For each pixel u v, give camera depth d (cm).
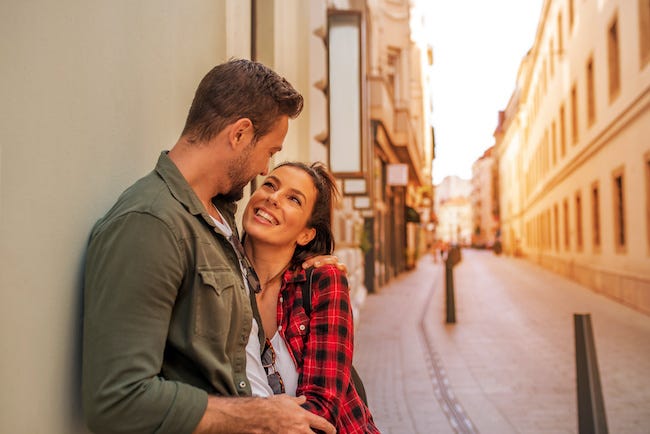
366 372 668
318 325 171
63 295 145
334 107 775
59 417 144
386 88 1551
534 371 667
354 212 1280
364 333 947
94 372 127
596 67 1577
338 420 172
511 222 4997
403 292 1695
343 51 779
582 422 375
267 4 434
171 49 228
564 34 2097
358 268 1360
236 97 152
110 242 133
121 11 180
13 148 125
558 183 2425
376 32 1622
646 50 1139
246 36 391
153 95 207
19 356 128
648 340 859
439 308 1291
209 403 133
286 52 475
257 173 163
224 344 146
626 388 592
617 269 1409
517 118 4191
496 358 741
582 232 1883
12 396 125
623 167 1331
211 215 169
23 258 129
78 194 153
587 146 1730
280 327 174
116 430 126
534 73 3108
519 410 517
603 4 1468
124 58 182
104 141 168
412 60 2923
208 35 282
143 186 145
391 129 1702
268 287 180
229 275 150
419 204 4081
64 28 146
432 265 3662
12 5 124
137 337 129
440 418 495
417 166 2539
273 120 158
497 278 2311
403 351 788
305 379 165
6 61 122
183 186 148
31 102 131
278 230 177
